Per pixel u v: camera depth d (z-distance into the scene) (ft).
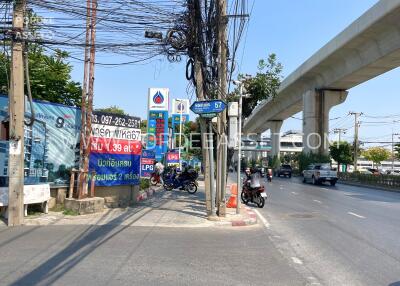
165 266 24.07
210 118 43.45
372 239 34.12
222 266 24.49
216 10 44.62
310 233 36.96
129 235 33.81
